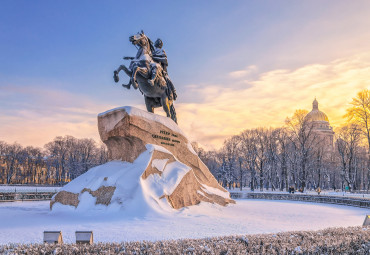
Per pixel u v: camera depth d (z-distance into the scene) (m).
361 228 9.68
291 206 25.50
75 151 82.50
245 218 15.40
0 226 11.52
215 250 6.16
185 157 20.00
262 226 12.92
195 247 6.32
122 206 14.46
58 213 15.16
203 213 16.05
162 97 20.00
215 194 20.23
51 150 86.94
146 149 17.31
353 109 54.25
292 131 60.88
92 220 13.05
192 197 17.59
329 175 81.81
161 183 16.23
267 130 68.38
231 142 76.25
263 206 23.88
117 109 17.39
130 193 14.96
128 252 5.97
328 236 7.95
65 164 82.06
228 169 74.31
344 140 64.69
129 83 18.17
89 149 82.75
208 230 11.36
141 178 15.69
